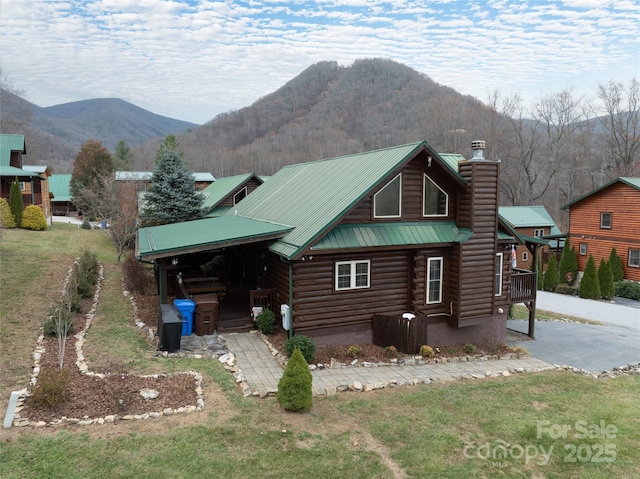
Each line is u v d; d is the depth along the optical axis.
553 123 59.28
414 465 8.35
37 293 16.30
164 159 27.70
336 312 14.73
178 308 14.84
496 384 12.70
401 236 15.17
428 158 15.41
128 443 8.07
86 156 57.16
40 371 10.35
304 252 13.45
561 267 35.88
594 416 10.95
